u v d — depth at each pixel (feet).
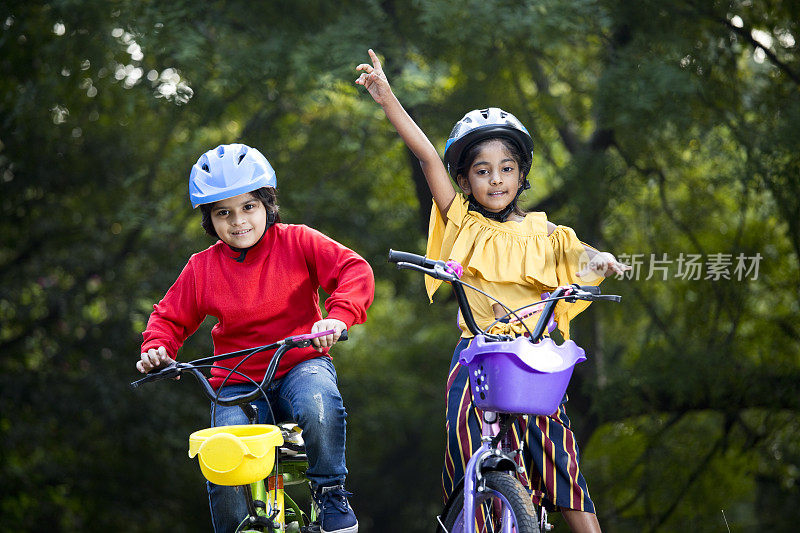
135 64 43.70
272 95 46.78
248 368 15.20
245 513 13.93
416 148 16.25
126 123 52.85
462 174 16.17
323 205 53.21
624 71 38.99
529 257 15.40
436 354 69.51
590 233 47.44
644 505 53.11
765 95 42.55
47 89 44.47
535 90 54.54
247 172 14.83
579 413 51.93
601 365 51.52
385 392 69.10
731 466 54.24
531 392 12.35
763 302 52.70
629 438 55.26
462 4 36.14
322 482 14.20
